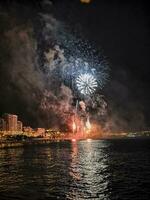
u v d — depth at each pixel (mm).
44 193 31125
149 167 47938
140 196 29875
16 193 31156
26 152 73375
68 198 29234
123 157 62156
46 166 49812
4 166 49781
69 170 45531
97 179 38344
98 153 70312
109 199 28922
